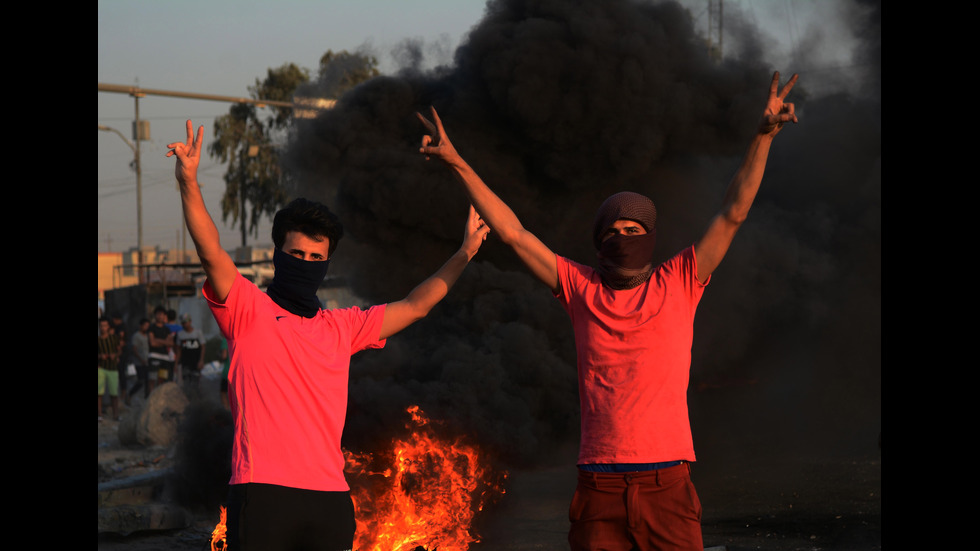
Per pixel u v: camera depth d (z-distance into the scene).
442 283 3.58
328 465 3.06
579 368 3.27
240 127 39.28
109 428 14.05
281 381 3.01
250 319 3.05
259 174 38.66
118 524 6.75
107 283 56.19
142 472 9.38
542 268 3.36
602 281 3.29
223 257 3.02
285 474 2.94
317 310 3.30
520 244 3.39
